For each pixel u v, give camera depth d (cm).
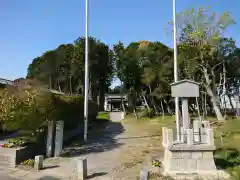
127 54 4259
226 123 2242
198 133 1014
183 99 1051
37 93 1253
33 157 1203
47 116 1303
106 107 6369
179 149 940
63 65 4450
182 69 3127
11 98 1192
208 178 884
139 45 4303
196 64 2894
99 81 4819
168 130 978
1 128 1410
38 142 1283
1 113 1179
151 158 1222
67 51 4403
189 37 2712
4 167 1048
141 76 3944
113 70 4956
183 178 888
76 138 1866
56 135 1284
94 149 1452
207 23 2666
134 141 1748
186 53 2828
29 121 1209
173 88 1034
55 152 1266
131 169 1034
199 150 941
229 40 2973
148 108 3978
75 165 1095
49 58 4431
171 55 3891
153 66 3778
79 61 4128
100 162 1152
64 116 1725
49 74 4406
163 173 948
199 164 938
